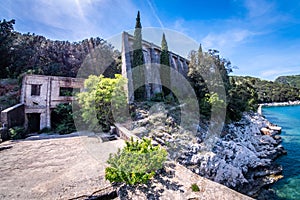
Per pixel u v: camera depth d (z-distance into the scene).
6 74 14.98
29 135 8.92
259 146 11.76
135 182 2.89
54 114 10.45
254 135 13.19
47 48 16.59
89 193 2.76
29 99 9.91
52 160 4.50
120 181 2.93
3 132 7.61
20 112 9.34
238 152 8.55
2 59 15.11
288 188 7.18
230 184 6.88
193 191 2.69
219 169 6.68
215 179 6.38
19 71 15.01
